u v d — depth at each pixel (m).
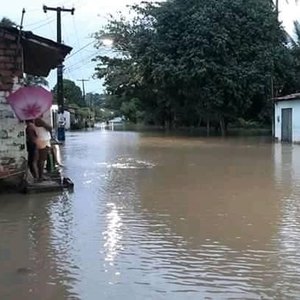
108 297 4.97
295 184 11.85
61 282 5.41
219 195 10.54
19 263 6.10
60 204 9.77
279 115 27.17
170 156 19.17
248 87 31.52
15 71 11.02
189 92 32.91
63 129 29.22
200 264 5.96
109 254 6.40
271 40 33.03
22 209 9.33
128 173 14.30
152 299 4.90
